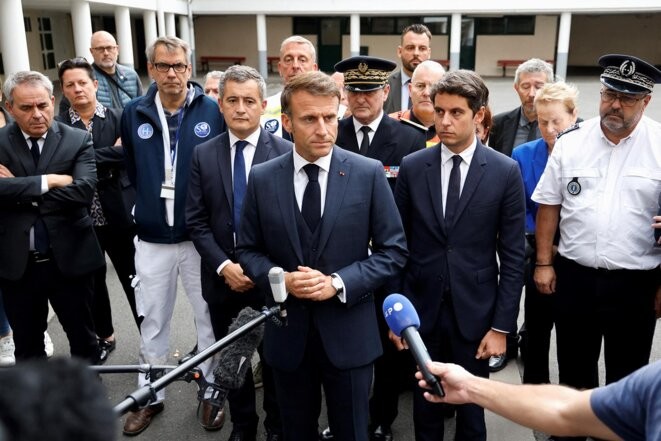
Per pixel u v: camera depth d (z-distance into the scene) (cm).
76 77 373
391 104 478
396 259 215
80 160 305
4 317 371
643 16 2702
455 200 237
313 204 212
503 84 2175
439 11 2098
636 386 109
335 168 213
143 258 312
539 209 270
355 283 204
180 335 405
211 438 293
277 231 213
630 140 238
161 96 303
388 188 221
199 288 316
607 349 262
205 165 276
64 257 298
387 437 289
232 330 170
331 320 210
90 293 325
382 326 278
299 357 213
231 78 265
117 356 376
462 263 238
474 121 230
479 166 235
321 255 210
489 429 304
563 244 259
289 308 212
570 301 261
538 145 318
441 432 252
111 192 374
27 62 1047
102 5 1520
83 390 55
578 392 124
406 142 304
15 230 288
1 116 366
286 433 227
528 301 316
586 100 1595
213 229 279
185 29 2195
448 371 141
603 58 234
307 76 196
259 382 345
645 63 218
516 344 367
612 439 115
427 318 245
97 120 386
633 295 246
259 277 214
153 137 303
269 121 367
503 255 241
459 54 2341
